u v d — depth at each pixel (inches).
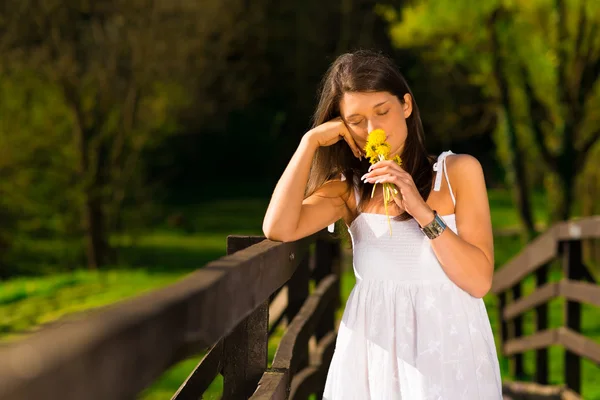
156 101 649.6
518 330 287.7
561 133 532.1
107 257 627.2
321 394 158.9
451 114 662.5
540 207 927.7
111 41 631.8
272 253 90.2
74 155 614.2
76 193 615.5
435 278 94.9
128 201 652.7
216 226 914.1
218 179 1374.3
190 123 733.9
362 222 99.1
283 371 99.5
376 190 99.7
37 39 621.3
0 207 609.6
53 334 34.7
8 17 593.6
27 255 626.8
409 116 99.3
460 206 95.3
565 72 524.4
